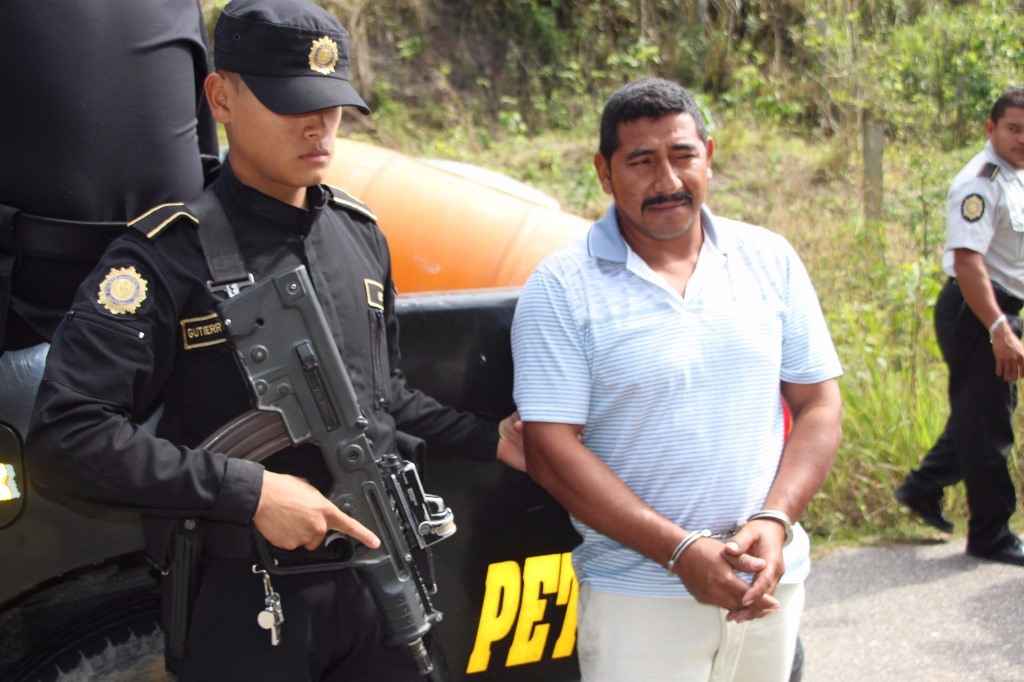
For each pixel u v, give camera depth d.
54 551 1.96
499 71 9.98
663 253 2.11
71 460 1.59
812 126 9.77
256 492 1.67
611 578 2.11
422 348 2.17
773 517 2.01
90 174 1.86
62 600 2.12
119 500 1.63
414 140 9.02
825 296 5.80
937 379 4.94
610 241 2.10
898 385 4.72
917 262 5.39
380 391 1.90
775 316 2.13
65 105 1.82
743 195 8.05
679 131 2.03
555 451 2.03
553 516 2.28
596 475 2.00
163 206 1.72
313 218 1.82
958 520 4.41
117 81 1.87
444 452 2.14
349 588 1.83
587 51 10.27
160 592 2.17
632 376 2.03
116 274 1.66
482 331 2.22
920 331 5.11
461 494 2.19
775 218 7.42
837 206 7.70
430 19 9.82
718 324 2.06
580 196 7.55
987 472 3.95
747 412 2.07
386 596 1.84
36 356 1.96
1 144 1.83
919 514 4.23
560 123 9.48
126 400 1.65
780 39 10.64
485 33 10.06
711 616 2.08
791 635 2.18
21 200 1.86
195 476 1.65
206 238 1.72
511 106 9.74
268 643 1.78
